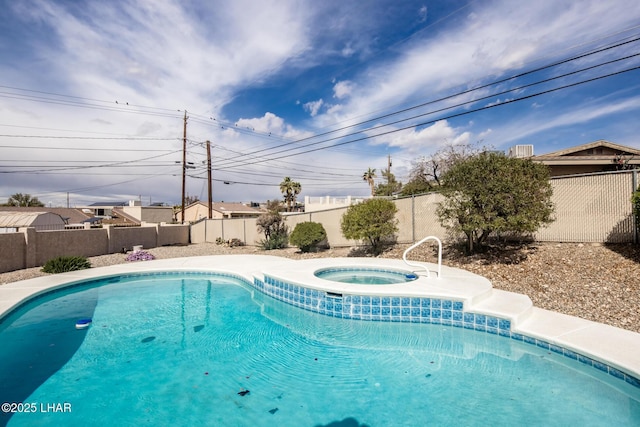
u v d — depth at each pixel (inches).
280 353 190.5
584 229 334.3
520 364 172.4
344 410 131.6
